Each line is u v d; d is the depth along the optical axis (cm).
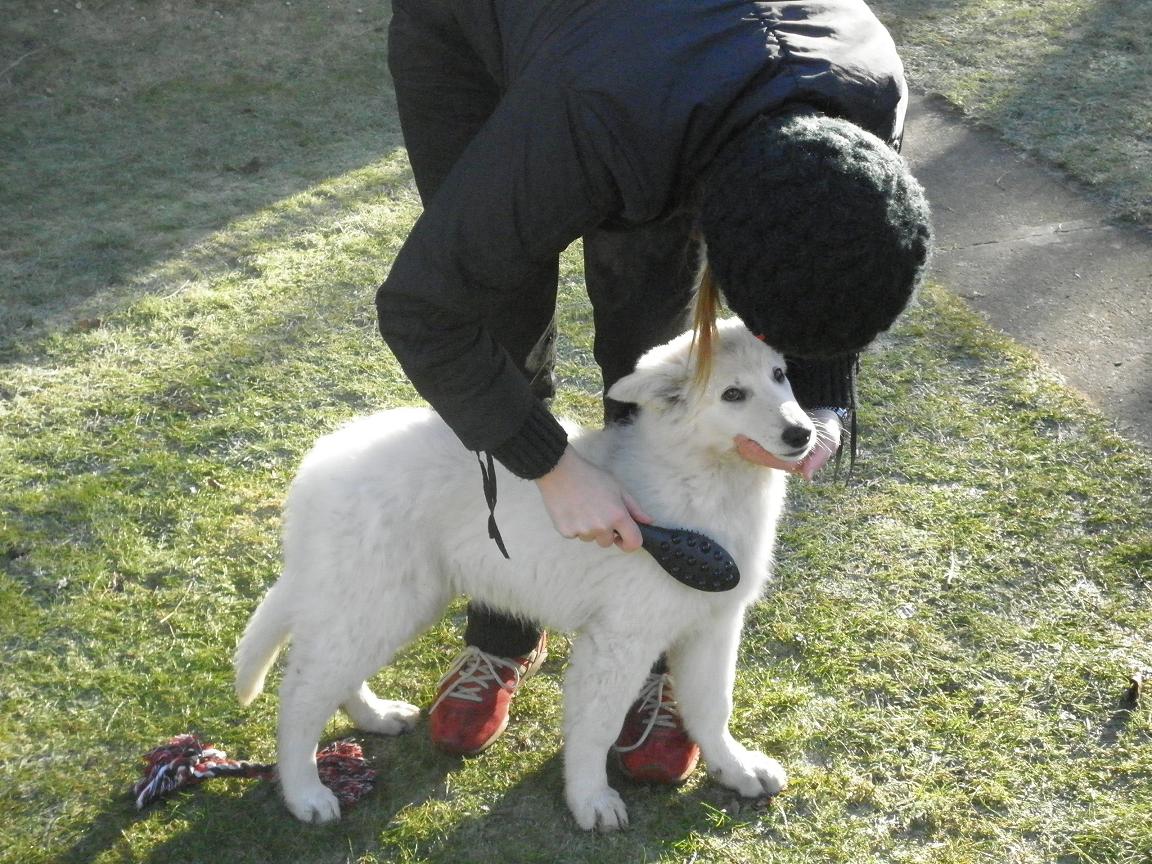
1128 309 467
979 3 816
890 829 253
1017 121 638
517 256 180
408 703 289
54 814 257
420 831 254
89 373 429
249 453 387
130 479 370
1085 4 805
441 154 248
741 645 307
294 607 249
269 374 433
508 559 250
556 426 201
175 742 267
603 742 253
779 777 262
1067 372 428
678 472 244
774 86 163
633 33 168
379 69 744
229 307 479
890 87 174
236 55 755
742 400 233
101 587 326
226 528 351
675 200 174
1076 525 348
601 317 267
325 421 406
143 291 490
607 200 173
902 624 312
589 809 253
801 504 360
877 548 341
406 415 259
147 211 564
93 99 691
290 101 700
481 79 235
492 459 215
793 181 148
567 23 176
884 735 277
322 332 462
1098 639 304
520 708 290
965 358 438
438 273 181
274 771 263
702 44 166
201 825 254
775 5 172
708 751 263
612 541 213
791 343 157
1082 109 648
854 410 255
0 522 348
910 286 155
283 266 514
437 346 187
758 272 150
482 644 280
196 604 321
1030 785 262
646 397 239
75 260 514
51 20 771
